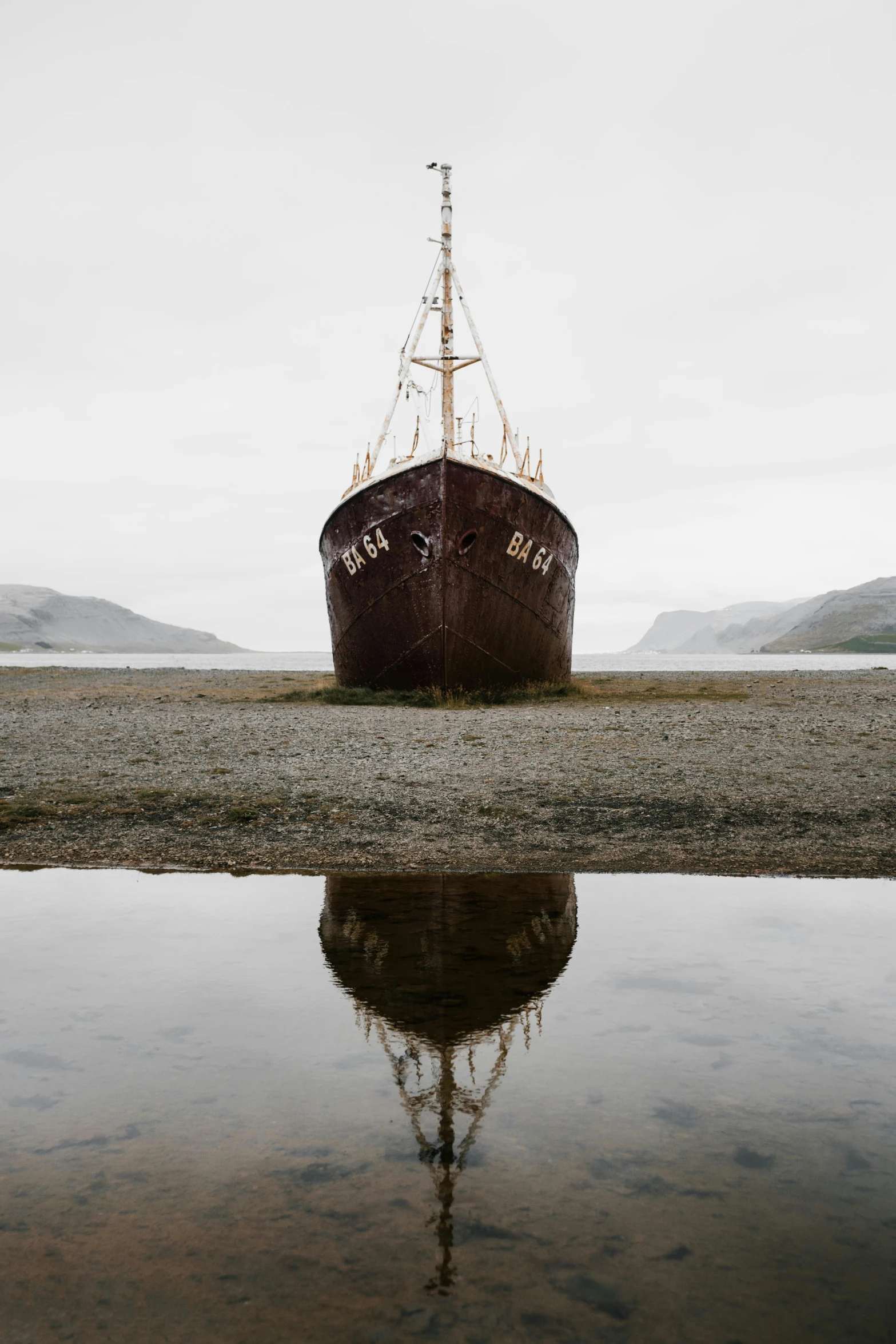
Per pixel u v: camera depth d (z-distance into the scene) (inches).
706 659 6732.3
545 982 146.2
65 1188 85.3
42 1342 63.7
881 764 397.1
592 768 395.5
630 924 183.8
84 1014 132.2
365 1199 83.1
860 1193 83.4
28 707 729.6
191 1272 72.4
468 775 380.5
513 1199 82.9
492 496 689.6
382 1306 67.6
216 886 222.5
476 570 703.1
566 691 808.3
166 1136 95.3
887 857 249.9
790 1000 135.9
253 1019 130.3
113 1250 75.3
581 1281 70.6
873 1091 104.7
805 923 183.8
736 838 274.8
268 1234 77.6
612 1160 89.4
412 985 145.1
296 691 916.6
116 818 306.7
